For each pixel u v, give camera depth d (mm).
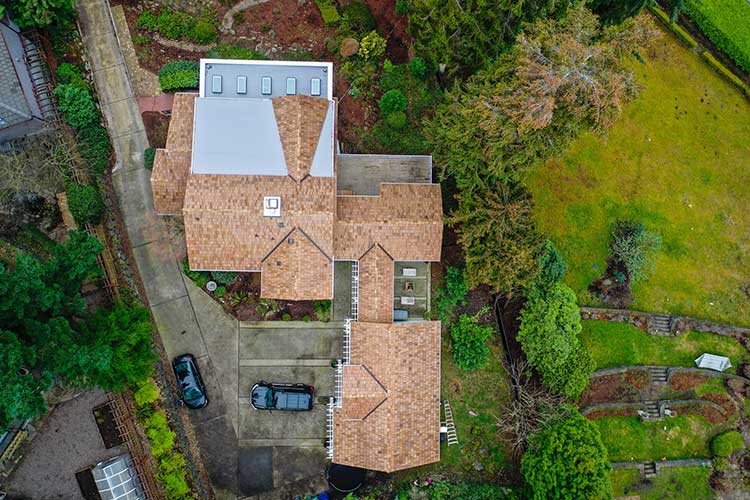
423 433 32375
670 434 37250
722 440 36906
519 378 34656
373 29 36125
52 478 31438
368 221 31859
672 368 37750
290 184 30391
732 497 37000
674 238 39312
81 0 34438
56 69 33375
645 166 39531
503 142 26594
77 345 26438
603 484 30750
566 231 37812
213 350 34375
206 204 29750
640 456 36844
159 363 33531
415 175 35125
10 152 32531
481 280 32500
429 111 36062
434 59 33375
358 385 31766
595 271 37750
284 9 35781
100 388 31234
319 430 34531
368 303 32562
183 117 31484
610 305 37844
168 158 30953
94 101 34094
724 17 41188
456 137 28672
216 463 34062
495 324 35875
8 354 24094
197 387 33438
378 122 35750
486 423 35406
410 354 32062
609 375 37062
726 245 39906
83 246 28344
